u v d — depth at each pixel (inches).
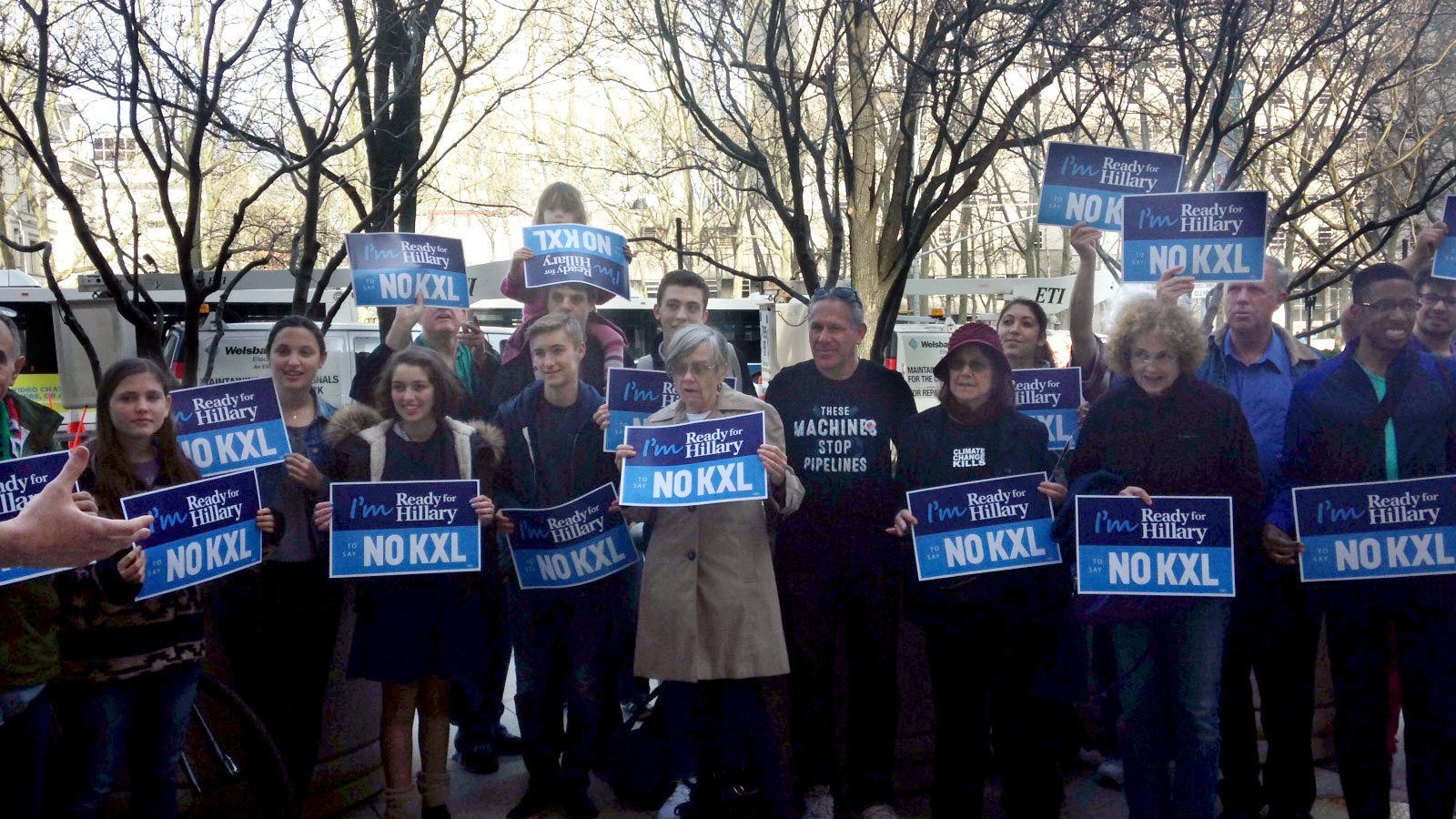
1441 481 154.2
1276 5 249.3
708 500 162.4
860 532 175.2
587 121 876.0
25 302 610.5
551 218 228.8
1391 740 191.9
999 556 162.9
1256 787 173.2
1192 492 155.8
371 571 165.2
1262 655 170.1
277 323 185.6
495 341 685.9
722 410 171.3
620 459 171.2
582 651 181.5
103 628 139.3
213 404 165.9
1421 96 342.0
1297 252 483.5
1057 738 164.6
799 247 220.7
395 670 164.2
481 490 176.4
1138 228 188.2
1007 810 165.3
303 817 176.1
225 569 151.7
